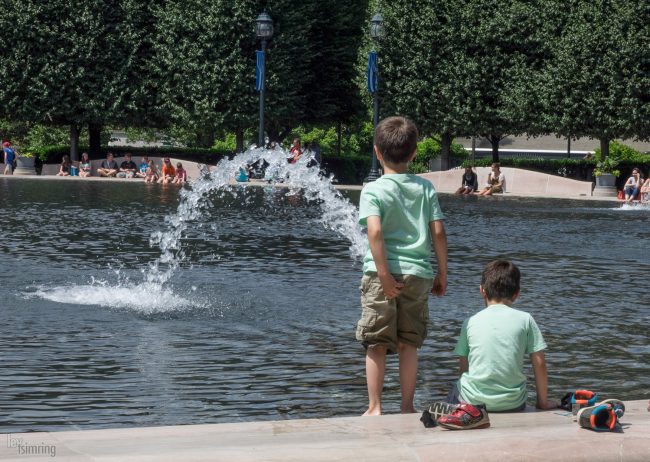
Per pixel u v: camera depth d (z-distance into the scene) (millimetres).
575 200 38500
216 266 15328
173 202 30719
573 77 45562
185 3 50031
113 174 48312
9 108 49750
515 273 6344
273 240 19688
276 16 50062
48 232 20172
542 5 47750
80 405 6973
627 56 44375
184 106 50781
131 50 49812
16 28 48562
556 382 8000
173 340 9430
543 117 46625
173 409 6914
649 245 19891
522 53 48469
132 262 15617
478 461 4754
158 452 4723
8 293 12109
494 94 48375
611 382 8008
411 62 48750
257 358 8688
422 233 6395
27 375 7844
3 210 25703
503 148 82812
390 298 6297
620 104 45000
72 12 49000
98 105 49500
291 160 45281
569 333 10133
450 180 44344
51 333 9641
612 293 13102
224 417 6742
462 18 48094
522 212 30266
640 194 37781
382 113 50469
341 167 55156
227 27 49375
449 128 49125
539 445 4922
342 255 17188
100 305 11406
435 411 5461
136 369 8141
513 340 6125
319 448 4852
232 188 41000
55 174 50156
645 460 4898
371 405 6457
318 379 7930
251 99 49500
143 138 82750
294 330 10086
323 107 54844
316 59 54469
